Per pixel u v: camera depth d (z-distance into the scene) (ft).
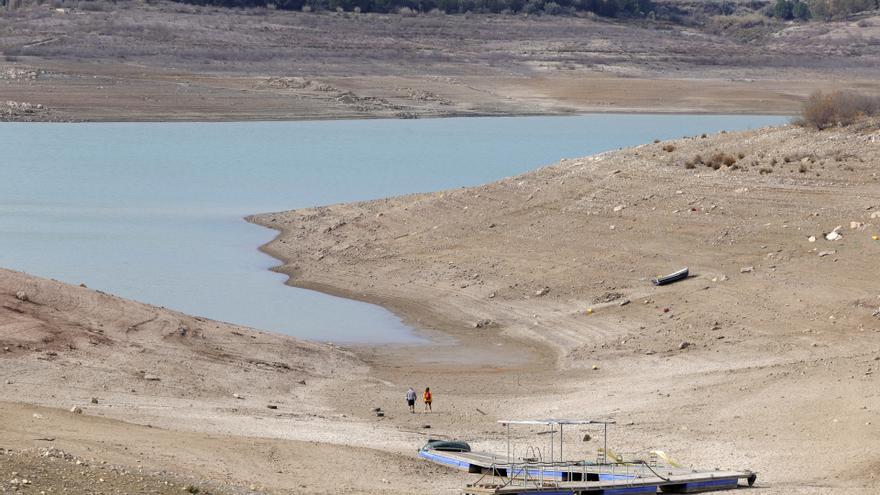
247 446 190.70
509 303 337.93
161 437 190.60
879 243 325.01
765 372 247.29
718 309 302.04
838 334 273.13
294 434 208.13
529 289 346.13
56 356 245.04
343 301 353.51
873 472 181.78
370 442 205.77
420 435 213.87
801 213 358.02
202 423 210.59
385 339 310.24
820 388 229.66
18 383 226.17
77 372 237.86
